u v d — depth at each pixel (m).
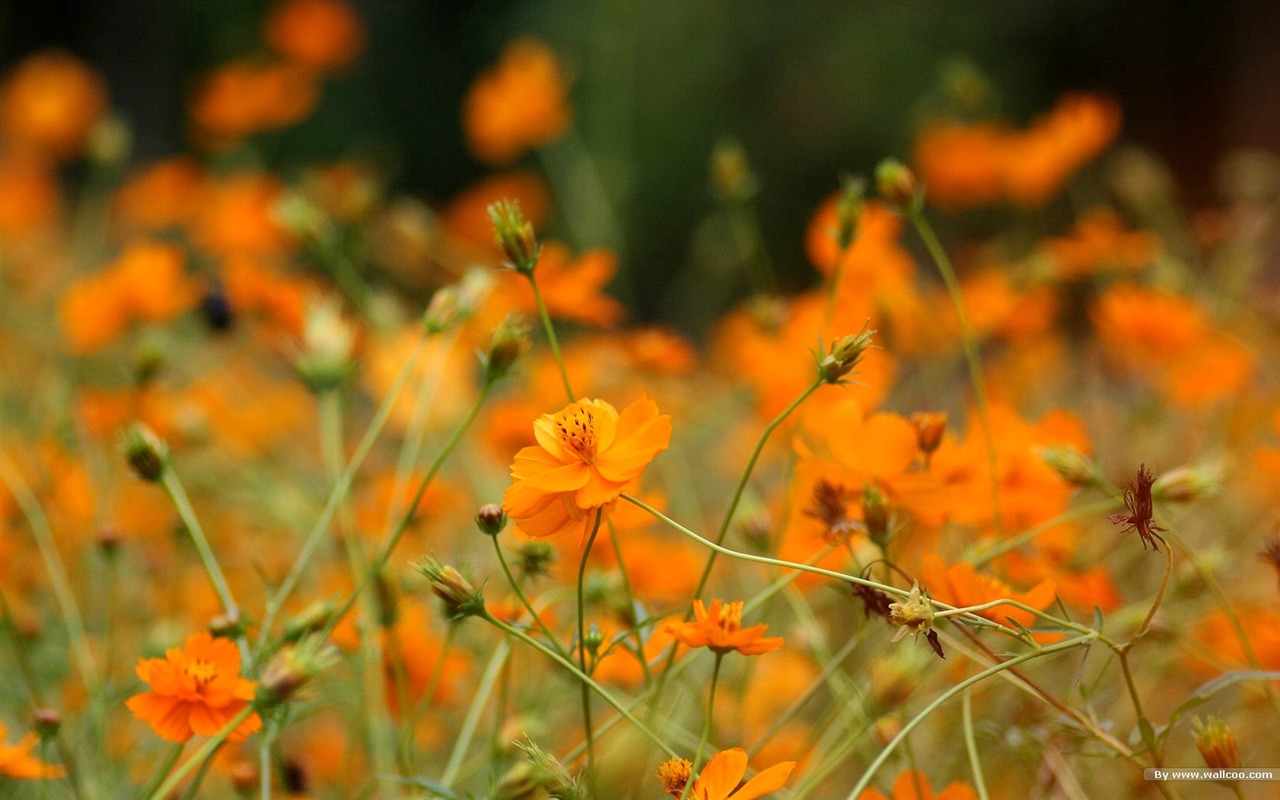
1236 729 1.40
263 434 1.79
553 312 1.44
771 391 1.45
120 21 6.87
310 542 1.34
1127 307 1.55
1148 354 1.57
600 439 1.23
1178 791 1.37
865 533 1.28
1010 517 1.36
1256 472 1.55
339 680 1.37
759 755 1.37
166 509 1.55
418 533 1.46
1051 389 2.05
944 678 1.39
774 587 1.30
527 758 1.27
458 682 1.42
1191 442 1.67
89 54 6.89
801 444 1.30
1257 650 1.34
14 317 2.36
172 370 2.09
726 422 1.87
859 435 1.29
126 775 1.37
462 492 1.57
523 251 1.30
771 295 1.72
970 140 2.25
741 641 1.22
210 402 1.72
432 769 1.39
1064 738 1.32
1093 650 1.40
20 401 2.03
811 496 1.31
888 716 1.32
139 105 6.77
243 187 2.33
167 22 6.85
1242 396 1.59
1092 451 1.61
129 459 1.32
